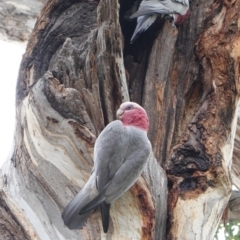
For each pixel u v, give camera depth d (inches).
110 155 348.8
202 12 473.4
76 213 350.3
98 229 376.8
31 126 409.4
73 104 402.9
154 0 467.5
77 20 484.4
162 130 433.7
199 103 451.8
